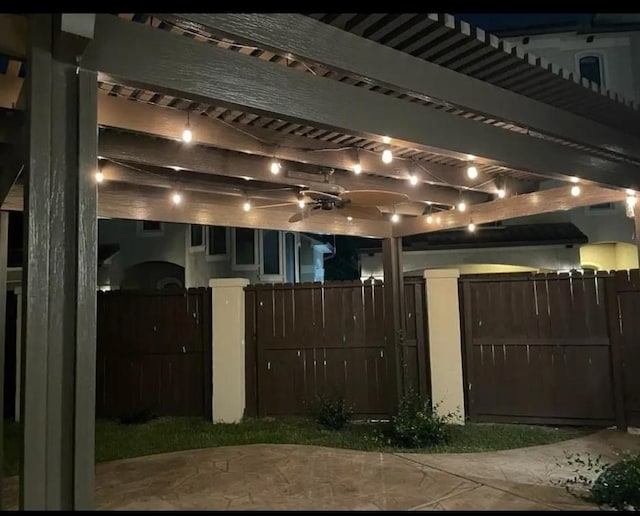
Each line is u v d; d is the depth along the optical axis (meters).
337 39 2.93
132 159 4.46
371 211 6.29
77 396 2.21
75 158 2.31
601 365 6.54
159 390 7.63
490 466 4.75
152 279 15.62
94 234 2.31
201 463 4.86
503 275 6.99
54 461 2.17
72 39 2.22
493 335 6.96
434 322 7.03
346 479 4.32
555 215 11.84
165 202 6.04
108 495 3.97
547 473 4.53
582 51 11.78
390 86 3.15
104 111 3.56
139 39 2.48
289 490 4.04
